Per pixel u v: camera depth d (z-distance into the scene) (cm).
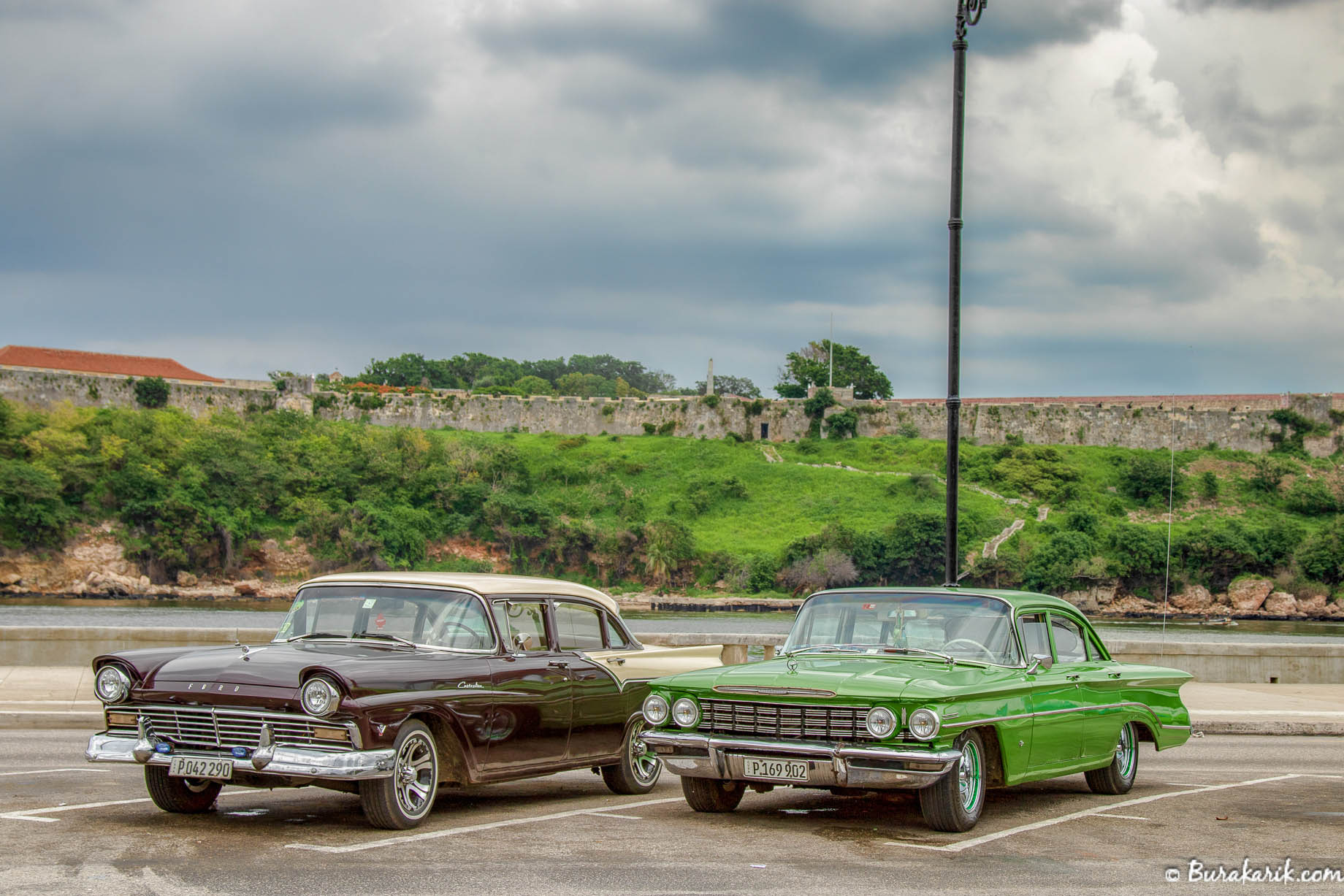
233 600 10438
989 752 880
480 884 658
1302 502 12000
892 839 822
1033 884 691
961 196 1630
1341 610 10862
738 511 12212
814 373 16875
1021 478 12394
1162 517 11850
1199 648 2173
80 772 1068
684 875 695
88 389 12081
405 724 809
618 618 1063
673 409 13900
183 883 645
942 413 13762
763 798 1012
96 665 823
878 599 979
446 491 12138
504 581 952
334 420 13438
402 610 905
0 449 10794
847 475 12662
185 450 11294
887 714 792
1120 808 986
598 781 1140
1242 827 899
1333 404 13050
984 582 10925
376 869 691
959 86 1627
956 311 1609
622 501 12300
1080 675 976
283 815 880
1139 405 13475
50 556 10281
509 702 890
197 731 797
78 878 653
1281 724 1655
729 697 851
